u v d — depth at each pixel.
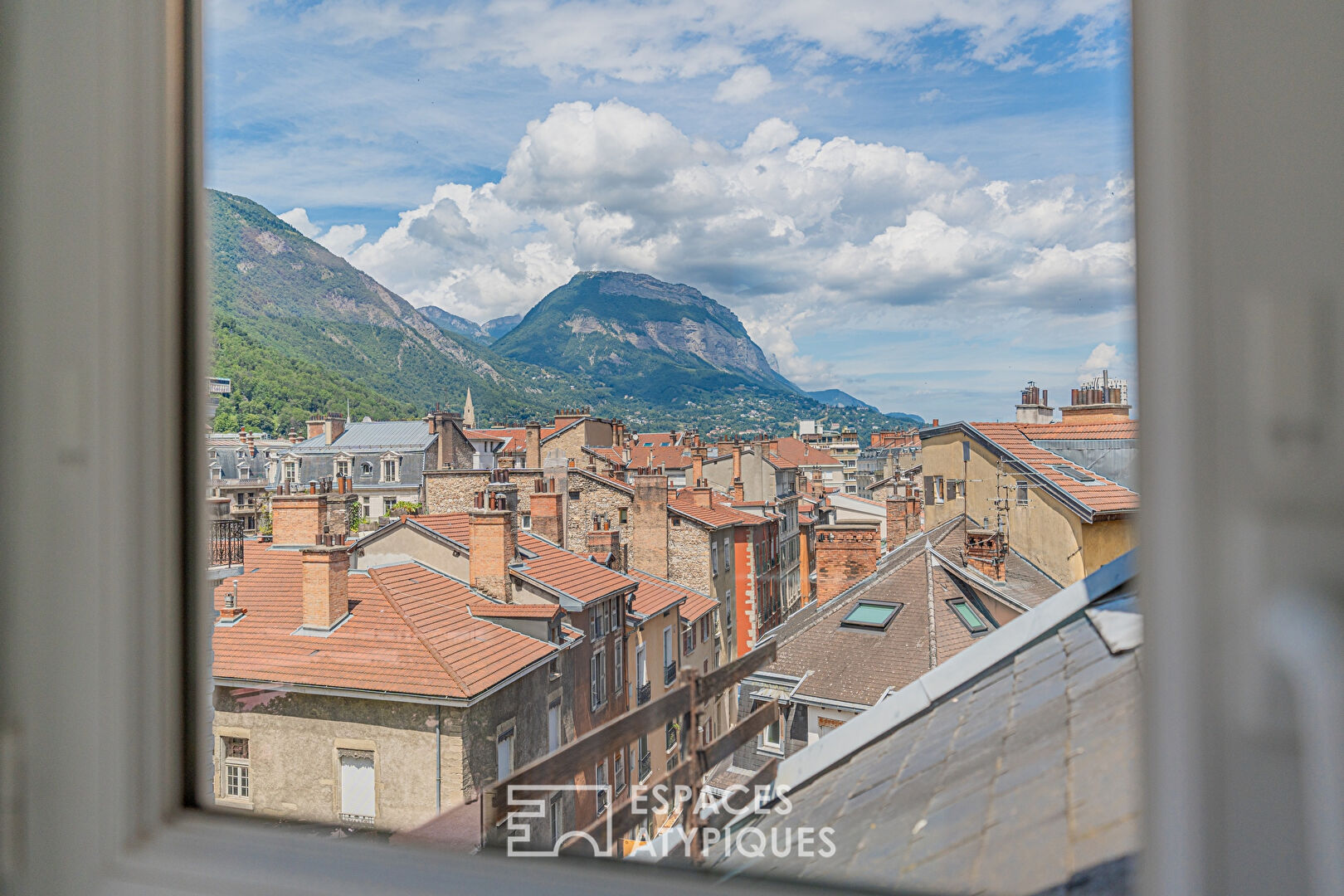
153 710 0.72
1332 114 0.36
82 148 0.70
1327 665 0.34
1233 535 0.38
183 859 0.69
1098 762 0.85
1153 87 0.41
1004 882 0.72
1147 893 0.42
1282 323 0.37
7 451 0.72
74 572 0.71
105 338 0.70
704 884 0.63
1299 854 0.36
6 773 0.72
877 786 1.18
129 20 0.70
